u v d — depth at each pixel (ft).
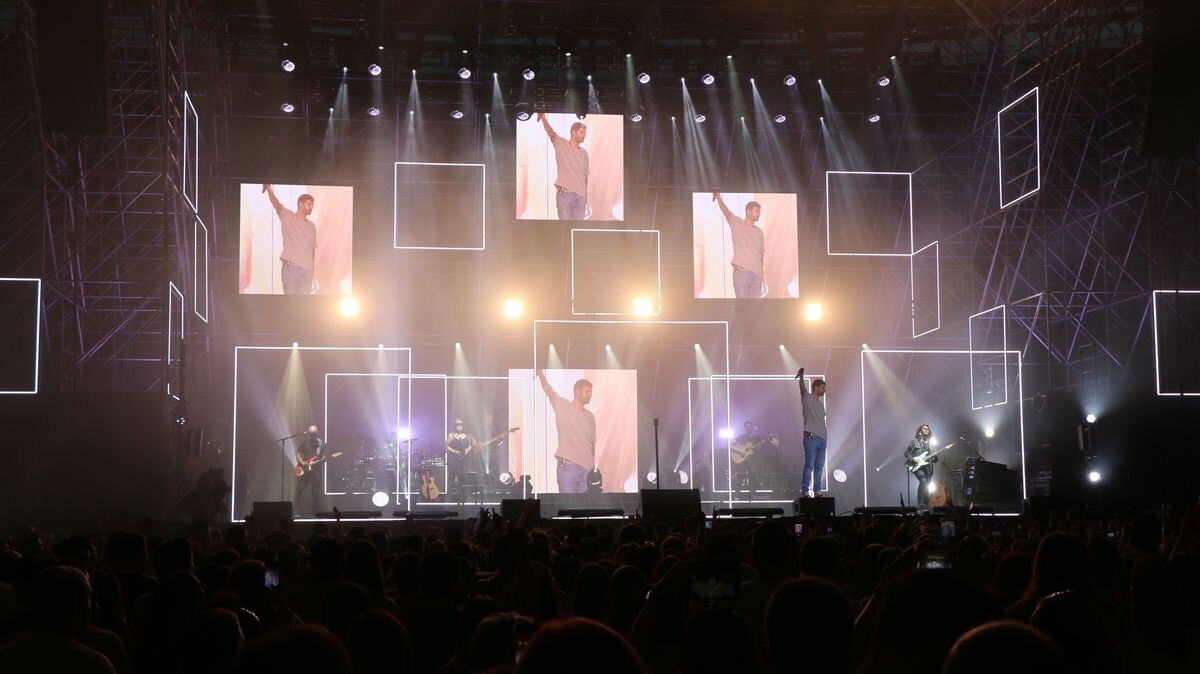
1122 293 74.13
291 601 18.85
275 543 33.24
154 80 66.13
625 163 88.02
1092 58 77.30
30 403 60.18
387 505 77.25
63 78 58.85
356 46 80.28
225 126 82.38
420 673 15.02
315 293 81.30
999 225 84.12
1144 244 81.05
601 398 85.40
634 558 22.08
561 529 53.21
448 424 86.74
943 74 84.58
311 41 79.20
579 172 82.07
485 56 81.71
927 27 82.07
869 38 82.07
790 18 80.38
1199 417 69.87
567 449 84.58
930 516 49.14
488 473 80.79
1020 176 76.54
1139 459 69.41
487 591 21.38
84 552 24.79
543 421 84.69
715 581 13.00
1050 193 82.07
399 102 84.02
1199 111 64.23
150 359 73.97
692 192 85.25
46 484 59.52
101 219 76.43
